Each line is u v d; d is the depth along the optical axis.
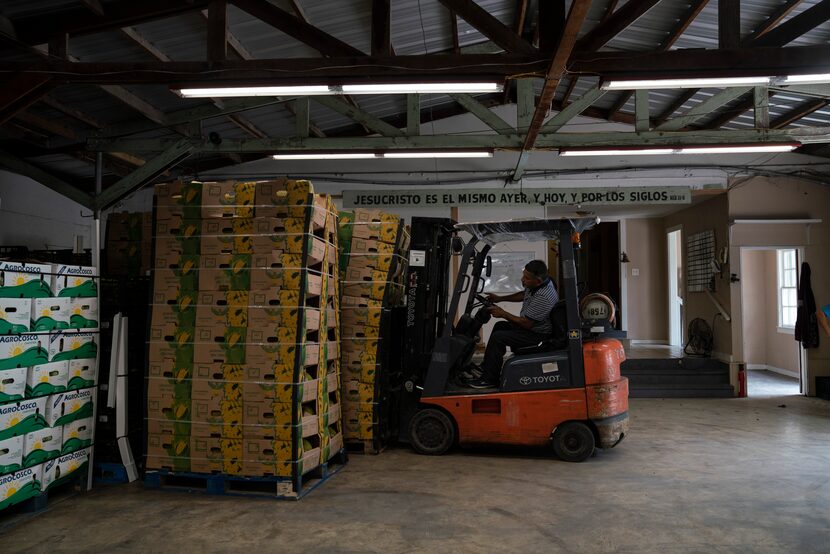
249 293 4.75
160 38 6.26
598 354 5.76
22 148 7.73
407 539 3.82
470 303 6.62
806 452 6.10
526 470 5.46
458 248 6.97
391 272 6.29
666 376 9.95
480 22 4.42
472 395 5.97
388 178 10.92
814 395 9.91
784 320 12.55
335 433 5.56
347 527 4.04
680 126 7.02
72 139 7.50
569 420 5.77
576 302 5.86
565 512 4.32
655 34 7.75
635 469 5.47
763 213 10.29
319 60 4.62
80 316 4.82
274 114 8.97
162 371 4.87
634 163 10.66
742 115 9.30
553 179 10.85
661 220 13.24
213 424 4.75
